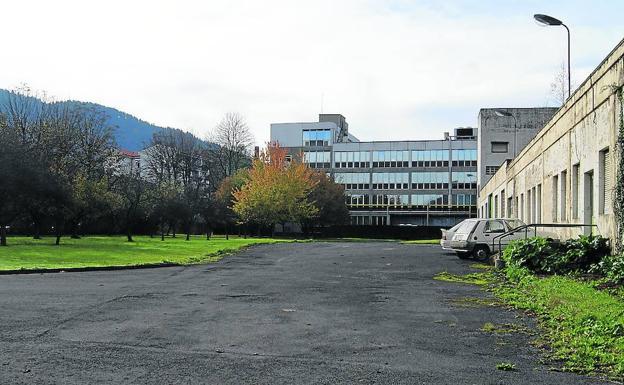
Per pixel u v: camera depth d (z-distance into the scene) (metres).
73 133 52.75
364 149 97.06
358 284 15.71
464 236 24.69
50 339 8.15
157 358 7.15
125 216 59.69
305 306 11.56
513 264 17.53
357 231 78.31
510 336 8.65
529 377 6.44
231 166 79.19
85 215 47.19
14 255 24.42
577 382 6.27
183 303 11.76
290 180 59.28
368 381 6.22
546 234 24.02
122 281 15.80
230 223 71.94
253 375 6.42
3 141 33.00
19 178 32.47
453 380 6.30
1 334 8.45
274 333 8.80
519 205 36.16
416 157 95.25
